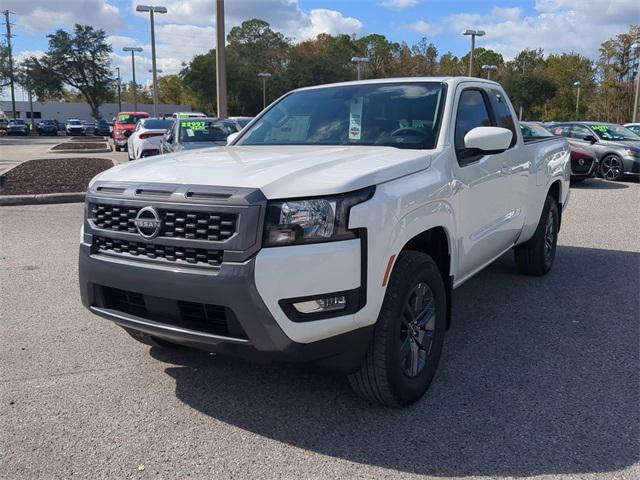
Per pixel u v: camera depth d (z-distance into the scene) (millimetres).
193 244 3059
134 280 3262
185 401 3695
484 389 3820
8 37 84500
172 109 101625
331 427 3373
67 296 5816
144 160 3977
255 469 2973
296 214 2949
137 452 3131
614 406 3584
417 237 3797
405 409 3566
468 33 41469
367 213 3064
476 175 4312
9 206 11328
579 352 4430
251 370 4145
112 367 4195
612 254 7664
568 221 10164
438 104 4312
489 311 5395
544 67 79562
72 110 103000
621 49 60281
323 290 2973
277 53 85500
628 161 15836
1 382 3949
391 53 74812
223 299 2973
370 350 3275
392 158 3576
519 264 6473
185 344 3332
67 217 10164
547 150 6160
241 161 3594
